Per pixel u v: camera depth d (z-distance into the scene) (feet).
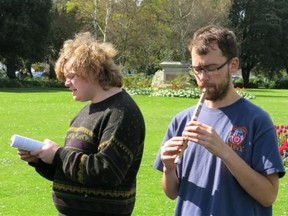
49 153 11.10
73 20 175.01
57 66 11.75
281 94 138.92
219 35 9.86
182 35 171.73
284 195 27.48
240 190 9.82
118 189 11.02
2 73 175.83
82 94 11.30
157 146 43.91
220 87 10.02
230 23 206.59
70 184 11.04
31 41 160.97
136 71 183.73
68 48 11.57
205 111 10.38
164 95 103.65
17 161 35.88
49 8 162.30
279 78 223.92
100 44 11.44
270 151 9.77
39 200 26.23
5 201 25.95
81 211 10.98
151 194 27.50
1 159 36.58
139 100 94.43
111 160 10.50
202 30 10.11
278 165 9.69
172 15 173.68
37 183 29.78
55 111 73.46
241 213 9.73
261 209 9.95
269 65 214.07
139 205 25.32
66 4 179.73
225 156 9.41
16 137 11.13
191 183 10.23
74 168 10.68
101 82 11.23
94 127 11.01
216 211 9.78
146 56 180.34
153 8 176.24
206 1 171.42
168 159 10.25
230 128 10.03
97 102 11.26
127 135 10.71
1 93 113.29
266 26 203.92
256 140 9.86
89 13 167.32
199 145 10.28
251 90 167.02
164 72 122.11
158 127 57.31
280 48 212.43
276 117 72.54
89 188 10.92
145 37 174.60
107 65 11.25
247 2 205.36
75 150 11.00
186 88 107.65
